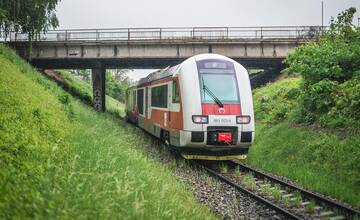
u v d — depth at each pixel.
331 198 10.48
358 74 16.53
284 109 20.39
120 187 6.41
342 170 12.33
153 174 9.79
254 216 8.85
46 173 6.52
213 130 13.90
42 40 32.72
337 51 17.42
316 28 31.70
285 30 31.98
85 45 32.69
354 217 8.42
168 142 16.44
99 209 5.40
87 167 7.69
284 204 9.82
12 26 28.92
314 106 17.41
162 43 32.00
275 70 36.53
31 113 11.28
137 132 23.70
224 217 8.66
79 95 39.25
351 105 14.82
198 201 9.66
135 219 5.73
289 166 14.15
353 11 18.77
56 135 10.56
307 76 17.98
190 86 14.08
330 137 14.27
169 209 7.12
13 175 6.07
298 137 15.88
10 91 12.73
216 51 32.19
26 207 4.93
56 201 5.18
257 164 14.98
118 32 32.41
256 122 22.42
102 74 36.72
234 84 14.38
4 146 7.65
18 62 22.67
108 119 26.77
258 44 31.98
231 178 12.66
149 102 20.30
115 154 10.24
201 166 13.85
